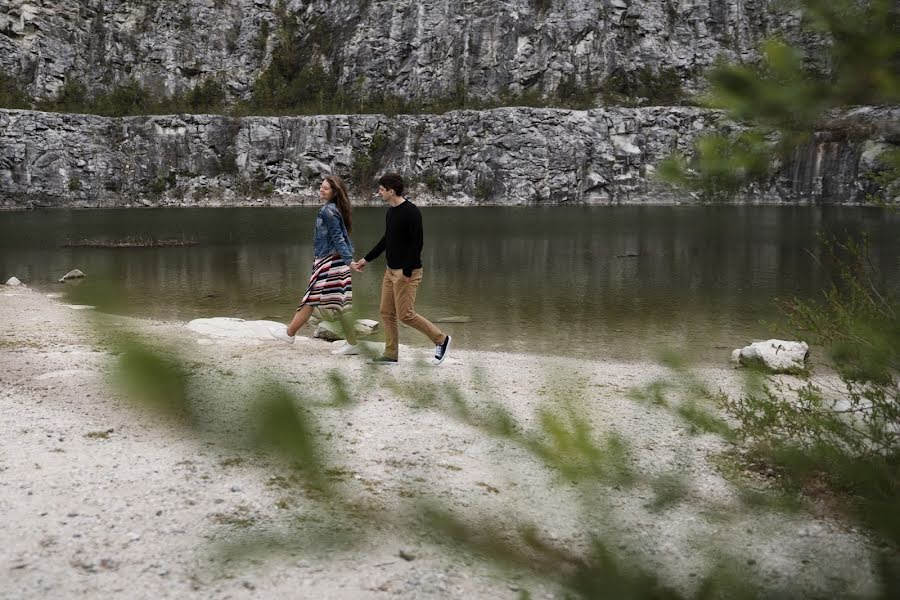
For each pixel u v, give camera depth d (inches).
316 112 3838.6
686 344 490.9
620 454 75.9
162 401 34.3
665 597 65.8
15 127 3073.3
